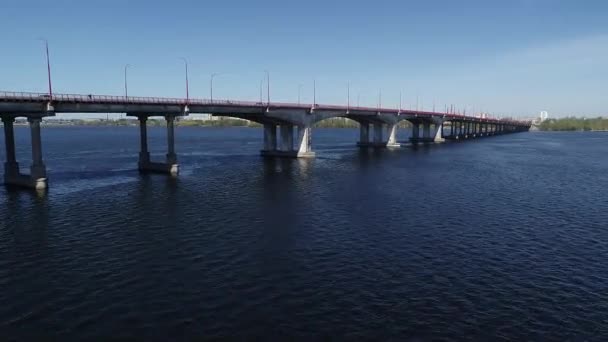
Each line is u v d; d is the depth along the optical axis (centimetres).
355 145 15462
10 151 5934
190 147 13950
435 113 17125
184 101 7481
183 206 4634
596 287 2497
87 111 6156
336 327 2036
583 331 2011
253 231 3625
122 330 2012
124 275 2667
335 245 3244
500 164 9006
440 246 3225
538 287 2491
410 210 4412
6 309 2228
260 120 10338
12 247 3219
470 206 4628
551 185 6147
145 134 7644
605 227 3781
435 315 2153
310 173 7394
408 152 12275
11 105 5216
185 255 3030
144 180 6525
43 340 1930
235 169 7969
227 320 2100
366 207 4556
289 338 1939
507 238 3431
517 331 2006
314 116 10775
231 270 2744
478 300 2323
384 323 2073
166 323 2073
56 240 3391
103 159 9619
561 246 3238
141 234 3553
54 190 5588
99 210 4438
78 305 2267
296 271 2723
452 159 10106
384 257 2981
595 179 6806
